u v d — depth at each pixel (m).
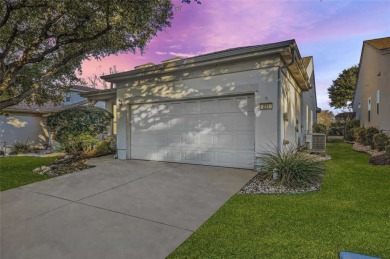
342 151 11.53
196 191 5.12
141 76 8.48
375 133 11.05
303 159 5.95
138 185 5.57
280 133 6.36
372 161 7.99
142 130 8.83
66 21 6.55
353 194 4.78
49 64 8.33
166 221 3.70
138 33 6.70
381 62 12.27
